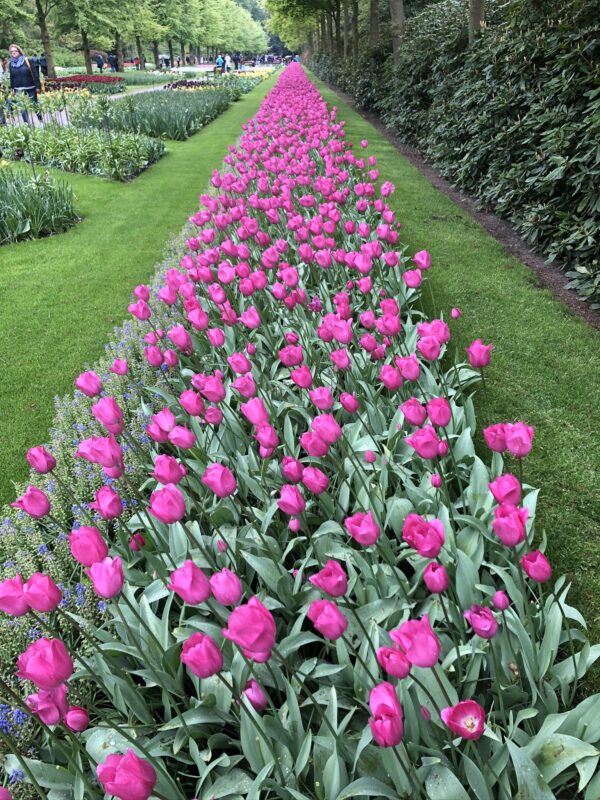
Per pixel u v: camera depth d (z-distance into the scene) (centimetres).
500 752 170
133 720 208
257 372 378
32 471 341
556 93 694
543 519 317
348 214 675
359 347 398
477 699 200
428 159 1237
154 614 232
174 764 197
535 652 196
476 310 560
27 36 4734
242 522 281
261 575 232
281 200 598
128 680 209
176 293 409
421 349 255
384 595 231
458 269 661
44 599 163
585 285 567
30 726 207
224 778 181
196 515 289
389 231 451
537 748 168
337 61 3206
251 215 698
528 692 196
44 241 909
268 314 469
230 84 3306
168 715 204
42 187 959
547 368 459
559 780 168
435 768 163
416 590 237
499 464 280
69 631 245
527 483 345
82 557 176
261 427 238
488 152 895
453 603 212
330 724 177
